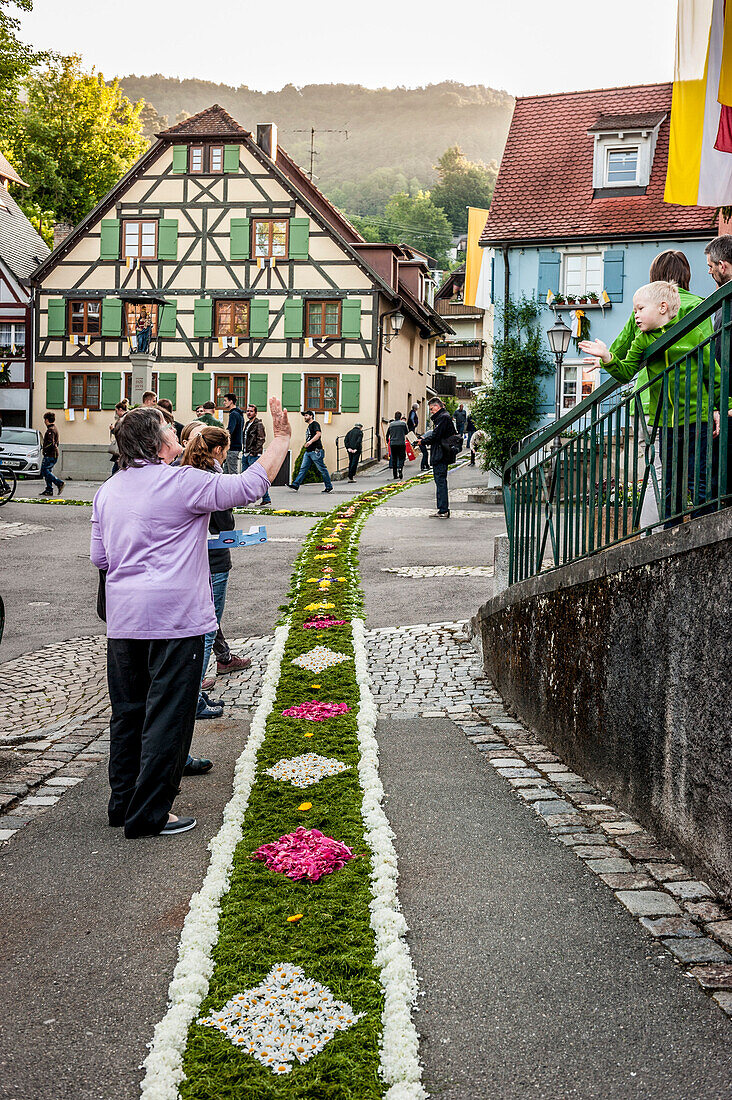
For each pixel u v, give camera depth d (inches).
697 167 329.7
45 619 443.8
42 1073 120.6
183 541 198.8
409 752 250.5
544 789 221.1
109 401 1537.9
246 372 1497.3
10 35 1478.8
